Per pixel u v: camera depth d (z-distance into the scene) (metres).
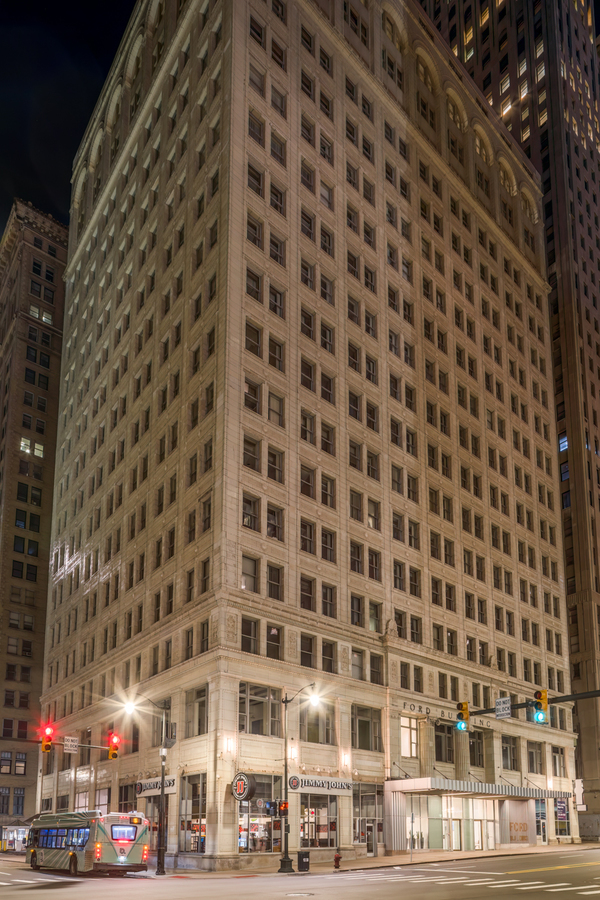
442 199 85.19
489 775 69.44
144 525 65.06
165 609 57.25
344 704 55.44
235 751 47.03
